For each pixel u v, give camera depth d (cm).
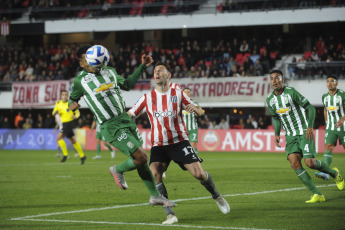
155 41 6406
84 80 1284
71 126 3350
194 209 1472
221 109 5506
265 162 3419
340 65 4847
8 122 6019
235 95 5084
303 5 5278
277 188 1959
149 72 5566
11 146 5600
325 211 1406
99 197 1759
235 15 5481
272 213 1382
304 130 1570
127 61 5741
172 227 1199
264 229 1159
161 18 5716
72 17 6066
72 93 1311
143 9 5859
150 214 1401
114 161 3647
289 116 1576
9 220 1315
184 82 5253
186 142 1266
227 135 4916
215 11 5706
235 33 6156
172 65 5562
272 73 1582
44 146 5447
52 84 5594
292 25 5822
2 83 5878
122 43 6538
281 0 5350
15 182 2259
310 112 1538
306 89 4912
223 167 2998
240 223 1239
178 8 5750
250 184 2105
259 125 4941
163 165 1285
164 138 1260
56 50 6253
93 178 2433
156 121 1266
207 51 5662
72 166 3183
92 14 6078
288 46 5891
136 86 5425
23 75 5984
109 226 1224
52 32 6056
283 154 4372
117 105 1287
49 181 2298
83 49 1296
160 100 1262
